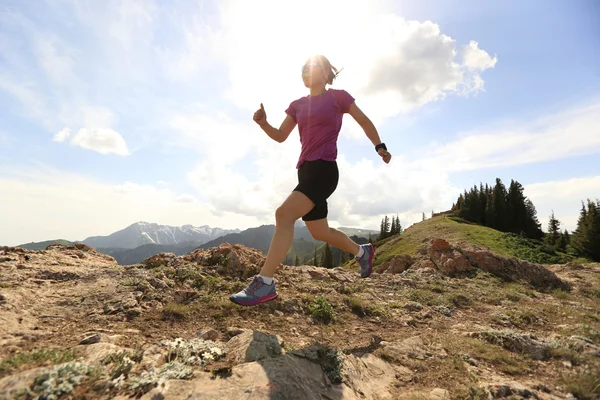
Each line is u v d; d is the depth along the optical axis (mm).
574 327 4754
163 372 2090
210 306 4164
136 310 3723
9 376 1774
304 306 4770
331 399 2264
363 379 2777
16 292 3648
